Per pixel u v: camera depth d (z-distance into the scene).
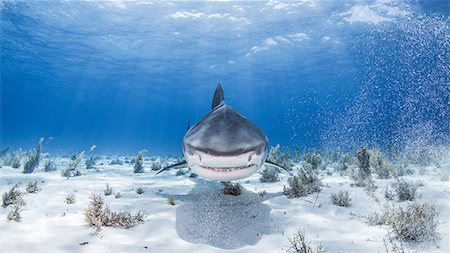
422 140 14.53
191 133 4.35
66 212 5.27
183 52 38.72
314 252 3.64
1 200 6.04
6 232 4.24
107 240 4.09
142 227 4.56
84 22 29.78
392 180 7.87
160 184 8.24
